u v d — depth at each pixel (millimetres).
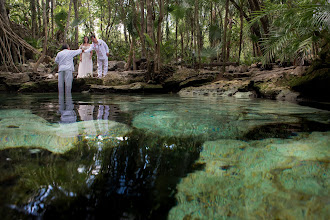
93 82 6559
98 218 650
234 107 2965
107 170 976
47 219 639
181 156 1148
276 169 977
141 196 775
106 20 16062
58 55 5410
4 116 2180
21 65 8398
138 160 1095
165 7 8234
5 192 764
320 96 4086
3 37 8516
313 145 1308
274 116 2244
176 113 2445
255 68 7160
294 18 4012
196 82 6500
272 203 721
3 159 1048
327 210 677
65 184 840
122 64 10414
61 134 1517
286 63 6586
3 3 8852
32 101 3686
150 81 6680
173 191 809
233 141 1410
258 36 8391
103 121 1982
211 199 754
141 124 1861
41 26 14031
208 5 10820
